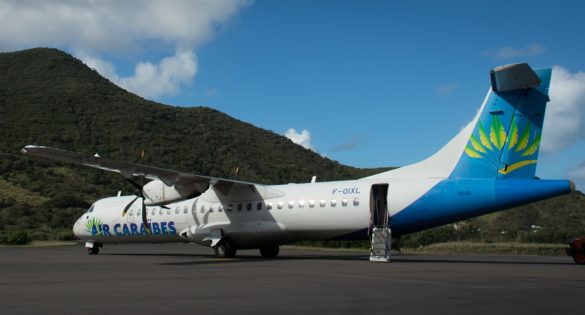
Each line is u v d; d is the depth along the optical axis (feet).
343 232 65.51
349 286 37.37
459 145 60.03
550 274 45.24
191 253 90.27
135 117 286.25
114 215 83.56
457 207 58.54
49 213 181.27
